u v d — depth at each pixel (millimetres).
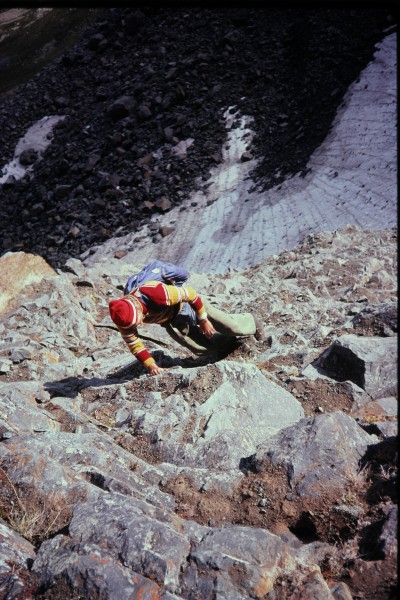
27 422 4355
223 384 4508
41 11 62875
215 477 3455
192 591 2461
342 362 5000
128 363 6367
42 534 2928
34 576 2520
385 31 35594
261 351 6078
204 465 3727
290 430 3557
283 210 27266
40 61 57125
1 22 65000
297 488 3236
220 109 38250
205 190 33062
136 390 5191
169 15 48562
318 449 3365
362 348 4902
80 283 8812
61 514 3021
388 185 24031
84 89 47375
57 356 6512
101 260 11039
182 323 5691
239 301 8539
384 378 4773
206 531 2893
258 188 31078
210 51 42750
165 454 3963
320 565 2732
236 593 2455
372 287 9234
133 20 49406
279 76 38719
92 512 2811
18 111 47812
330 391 4773
